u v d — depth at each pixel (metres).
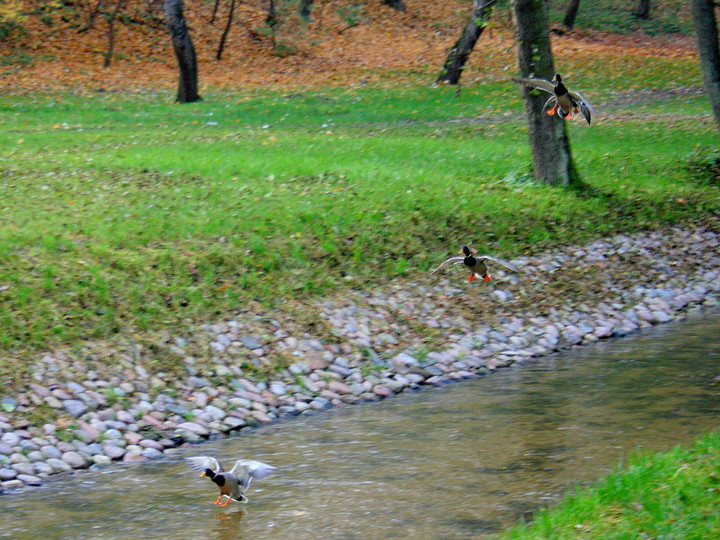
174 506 8.82
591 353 14.92
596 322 16.53
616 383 12.77
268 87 38.97
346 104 35.50
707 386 12.27
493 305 16.52
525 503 8.35
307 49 46.62
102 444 10.81
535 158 22.53
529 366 14.38
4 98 33.41
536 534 7.01
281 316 14.71
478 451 10.09
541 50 21.75
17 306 13.01
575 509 7.30
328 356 13.96
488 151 25.62
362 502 8.64
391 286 16.42
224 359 13.29
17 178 19.64
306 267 16.30
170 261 15.36
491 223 19.39
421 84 39.94
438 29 52.66
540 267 18.11
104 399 11.70
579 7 61.62
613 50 49.59
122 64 41.25
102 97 35.16
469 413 11.78
